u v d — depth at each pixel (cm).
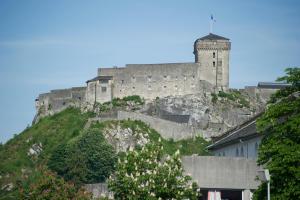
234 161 8312
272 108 6931
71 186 8712
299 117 6588
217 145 11494
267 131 7144
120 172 7219
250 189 8250
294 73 7094
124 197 7119
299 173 6288
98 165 17538
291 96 7256
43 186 8556
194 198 7125
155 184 6994
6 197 14012
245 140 9819
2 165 19738
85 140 18225
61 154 17912
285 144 6538
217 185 8256
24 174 18838
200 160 8300
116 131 19800
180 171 7194
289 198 6316
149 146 7550
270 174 6525
